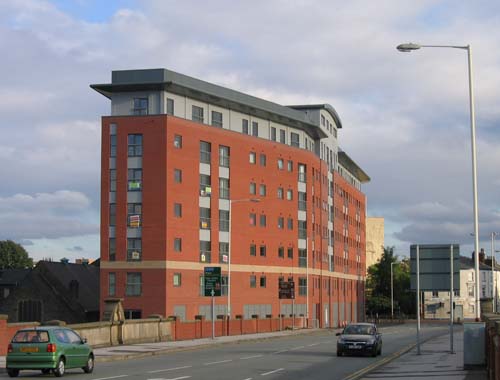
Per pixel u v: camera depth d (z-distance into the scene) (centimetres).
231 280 8244
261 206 8800
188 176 7712
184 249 7588
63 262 9312
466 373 2511
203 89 7950
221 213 8188
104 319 4484
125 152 7481
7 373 2541
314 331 7794
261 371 2758
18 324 3400
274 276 8925
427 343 4894
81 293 8869
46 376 2506
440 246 3275
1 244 12394
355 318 12625
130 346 4422
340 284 11469
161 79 7494
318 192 10088
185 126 7706
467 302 14612
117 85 7488
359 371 2767
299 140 9638
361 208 13788
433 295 14638
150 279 7325
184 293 7538
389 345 4862
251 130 8825
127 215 7431
